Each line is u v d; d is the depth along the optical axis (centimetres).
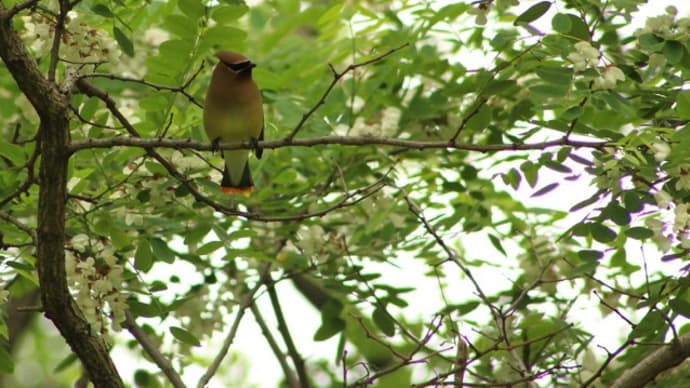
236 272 1335
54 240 923
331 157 1330
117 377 1000
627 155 923
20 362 2217
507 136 1312
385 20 1349
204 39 1012
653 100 1105
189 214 1166
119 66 1354
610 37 1162
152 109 1038
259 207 1277
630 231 997
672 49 998
